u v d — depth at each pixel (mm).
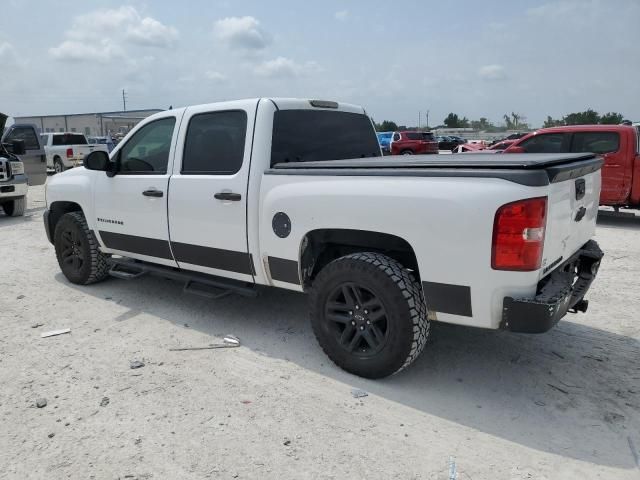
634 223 9672
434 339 4234
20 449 2840
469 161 3180
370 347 3479
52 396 3379
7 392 3436
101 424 3062
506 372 3676
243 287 4238
